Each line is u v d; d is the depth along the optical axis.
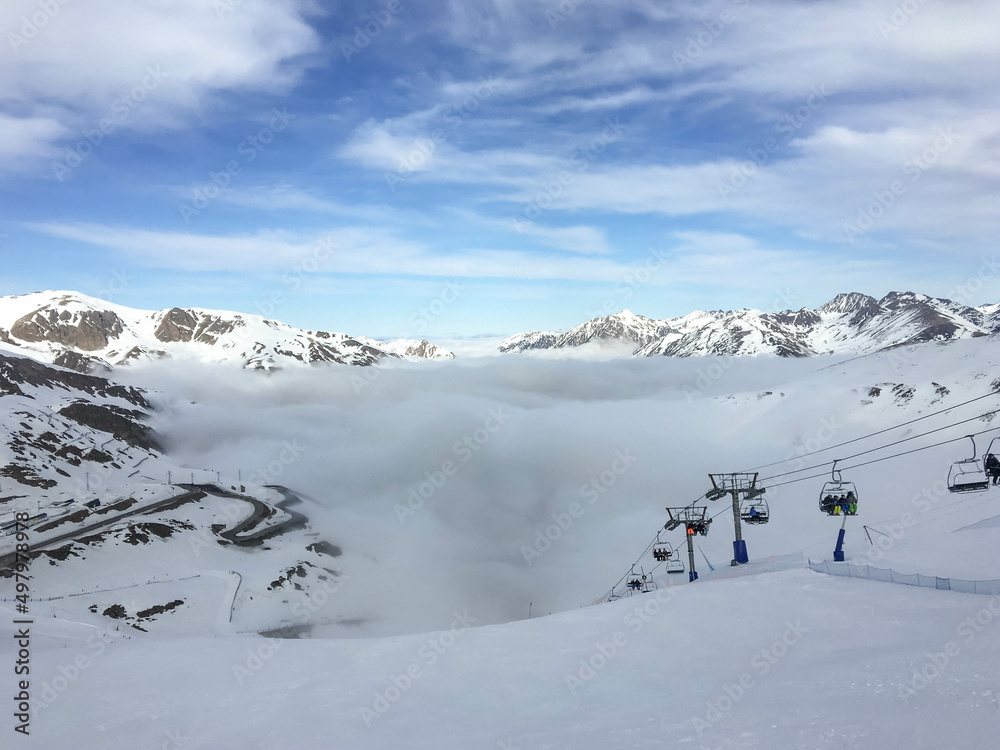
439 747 17.89
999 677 15.58
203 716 21.86
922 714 14.38
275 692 24.41
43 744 19.97
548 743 17.03
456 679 24.77
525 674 24.75
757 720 16.23
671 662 24.05
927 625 23.14
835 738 14.10
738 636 26.16
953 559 34.16
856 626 24.84
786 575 36.38
